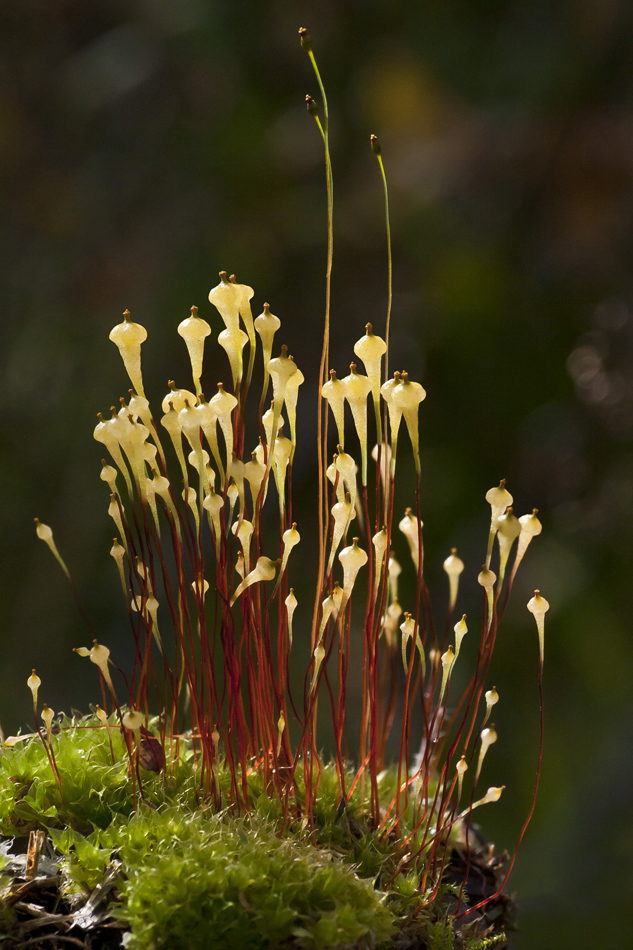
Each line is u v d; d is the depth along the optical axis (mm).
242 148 504
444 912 206
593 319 476
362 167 510
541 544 478
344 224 503
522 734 461
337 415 203
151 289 502
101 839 203
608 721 445
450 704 454
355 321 498
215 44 513
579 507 469
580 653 465
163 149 516
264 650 206
